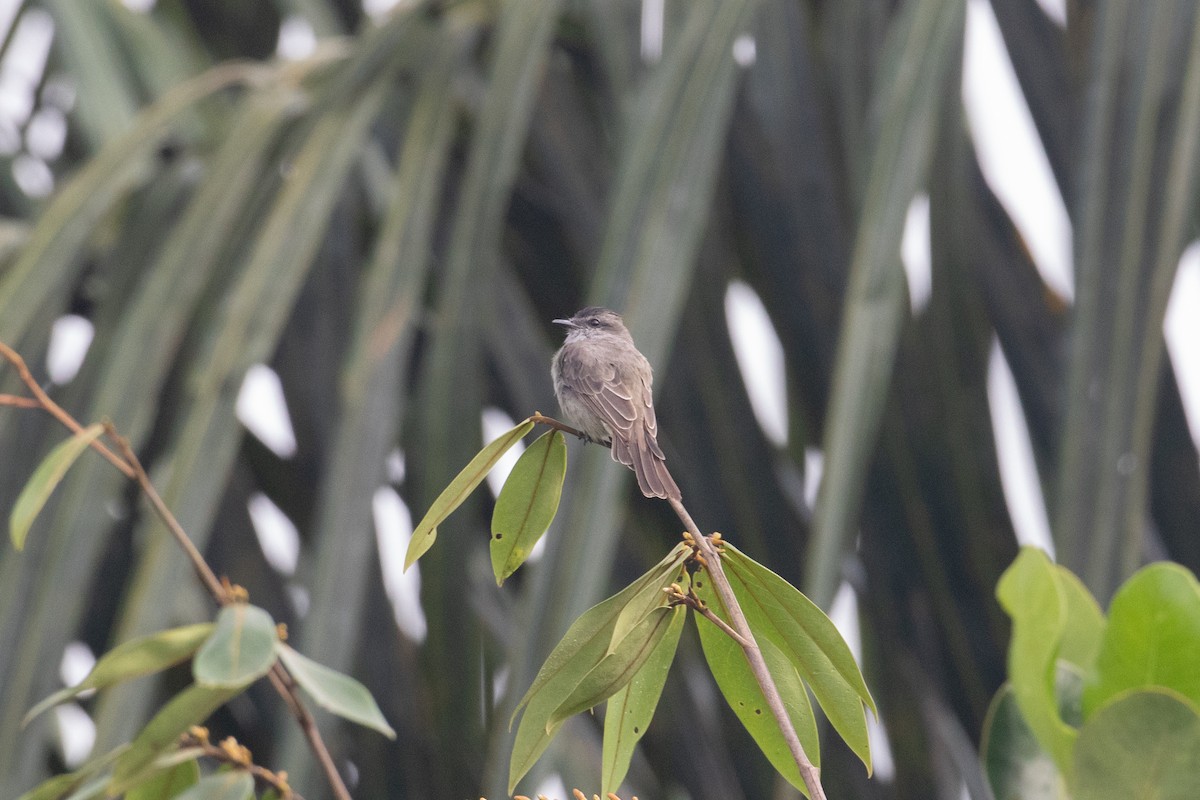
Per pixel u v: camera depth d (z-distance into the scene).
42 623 10.61
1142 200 9.95
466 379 11.63
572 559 9.67
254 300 11.32
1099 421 9.50
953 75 12.74
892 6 13.40
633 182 11.12
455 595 11.73
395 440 13.80
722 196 13.80
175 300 11.70
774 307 13.84
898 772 13.90
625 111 13.09
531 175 15.30
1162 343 9.55
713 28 11.48
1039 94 14.05
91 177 12.95
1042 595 5.76
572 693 5.15
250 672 5.01
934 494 13.54
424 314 14.38
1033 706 5.71
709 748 13.86
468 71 14.30
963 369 13.50
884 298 10.30
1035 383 14.41
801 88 13.54
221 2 17.77
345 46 14.30
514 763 5.29
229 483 15.06
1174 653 5.65
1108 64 10.40
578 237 14.93
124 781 5.27
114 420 11.20
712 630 5.60
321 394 14.33
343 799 5.38
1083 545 9.28
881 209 10.60
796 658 5.49
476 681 11.79
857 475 9.77
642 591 5.02
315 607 10.41
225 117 15.85
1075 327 9.82
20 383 11.92
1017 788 5.98
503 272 14.59
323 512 10.70
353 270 14.32
